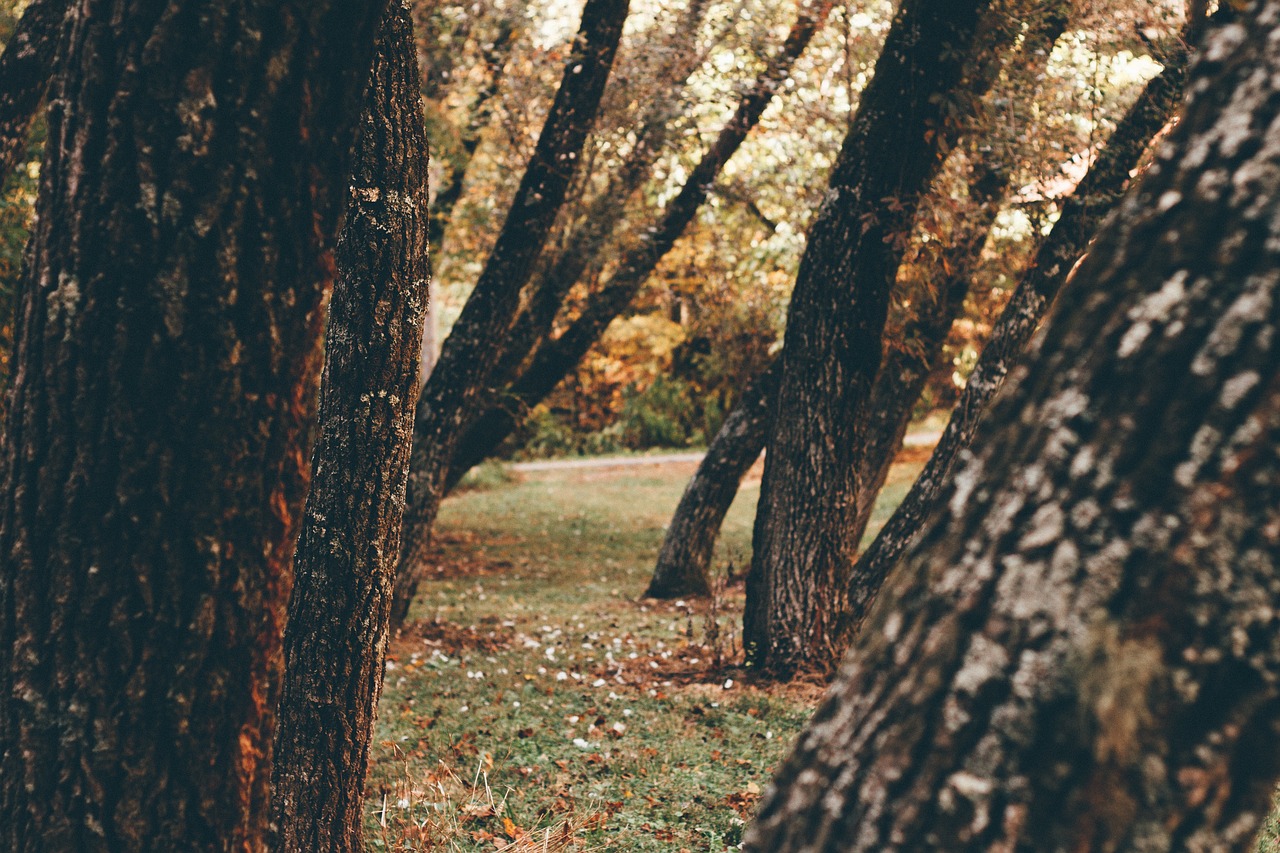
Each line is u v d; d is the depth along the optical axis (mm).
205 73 1503
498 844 4191
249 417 1583
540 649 8188
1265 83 1134
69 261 1525
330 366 2846
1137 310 1130
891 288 6773
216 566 1581
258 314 1568
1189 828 1067
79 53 1524
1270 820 4535
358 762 2859
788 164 9930
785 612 6988
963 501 1226
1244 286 1078
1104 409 1124
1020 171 7465
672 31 9500
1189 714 1059
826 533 6910
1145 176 1223
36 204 1596
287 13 1530
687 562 11359
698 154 11508
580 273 10406
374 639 2859
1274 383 1057
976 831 1094
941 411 26641
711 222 13641
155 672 1566
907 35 6391
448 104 12102
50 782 1564
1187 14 6379
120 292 1512
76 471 1532
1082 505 1108
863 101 6629
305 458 1689
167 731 1580
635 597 11414
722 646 7652
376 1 1609
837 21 8633
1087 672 1066
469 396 7941
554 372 10820
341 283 2830
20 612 1570
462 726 5941
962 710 1126
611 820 4594
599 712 6309
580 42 7734
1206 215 1119
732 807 4781
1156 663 1058
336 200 1656
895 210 6352
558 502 19688
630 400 26547
